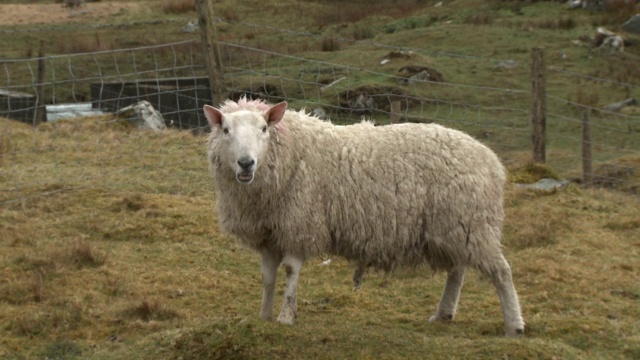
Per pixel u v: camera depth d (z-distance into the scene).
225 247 9.35
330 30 29.86
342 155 6.81
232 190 6.68
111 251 8.91
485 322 7.37
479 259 6.78
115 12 33.66
